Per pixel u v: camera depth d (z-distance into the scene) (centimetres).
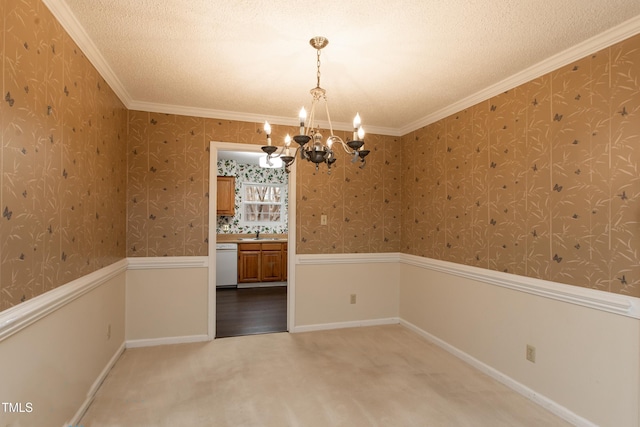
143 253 322
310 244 373
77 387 200
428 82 266
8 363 133
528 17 179
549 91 227
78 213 199
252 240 625
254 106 327
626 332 183
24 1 141
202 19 184
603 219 195
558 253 220
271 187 686
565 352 213
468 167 299
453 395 237
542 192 231
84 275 209
